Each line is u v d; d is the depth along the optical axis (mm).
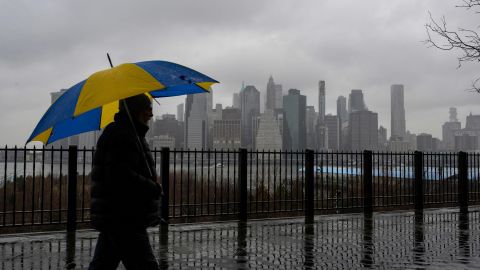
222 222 10195
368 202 12016
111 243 3881
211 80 4223
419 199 12906
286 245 7754
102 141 3670
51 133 4176
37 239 8008
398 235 8844
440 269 6184
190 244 7754
